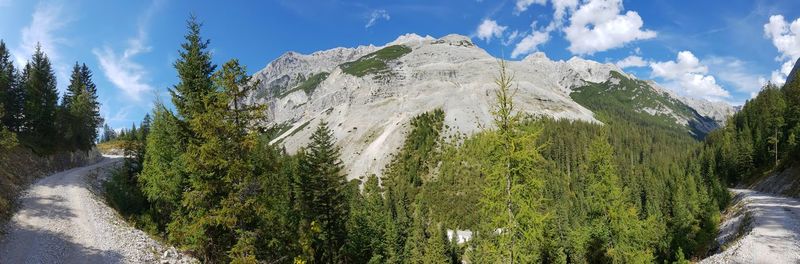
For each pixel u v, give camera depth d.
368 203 68.06
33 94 64.06
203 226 17.39
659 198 76.25
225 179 15.83
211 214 16.69
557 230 41.59
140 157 43.53
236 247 16.19
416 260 57.34
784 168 66.94
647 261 26.28
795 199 50.91
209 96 16.25
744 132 105.06
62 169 58.75
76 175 48.72
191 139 20.53
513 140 15.95
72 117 71.56
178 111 23.17
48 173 50.88
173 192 24.56
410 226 74.94
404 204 103.56
